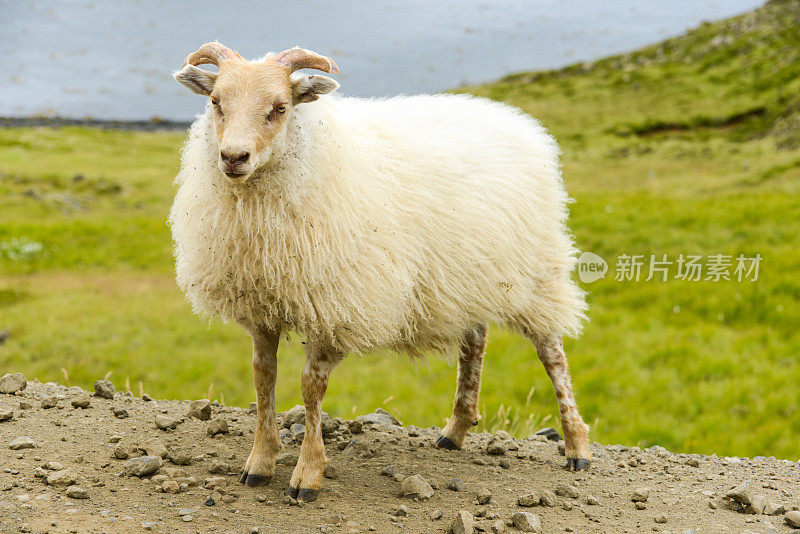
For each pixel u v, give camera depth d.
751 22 92.50
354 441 5.94
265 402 4.87
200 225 4.58
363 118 5.20
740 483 5.54
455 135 5.48
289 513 4.29
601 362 14.73
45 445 5.16
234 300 4.64
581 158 59.56
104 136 90.00
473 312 5.36
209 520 4.09
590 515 4.57
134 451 5.15
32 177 54.88
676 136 64.44
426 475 5.23
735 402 12.15
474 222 5.17
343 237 4.52
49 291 24.12
